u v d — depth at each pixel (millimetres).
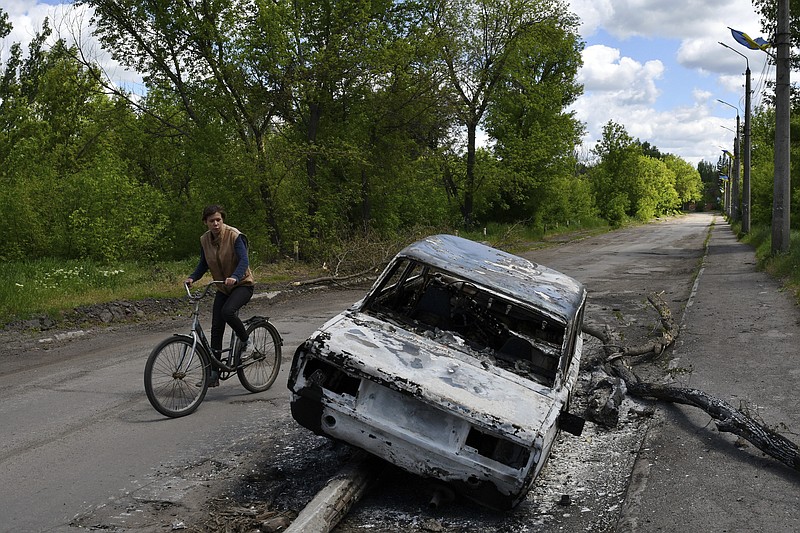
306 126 26406
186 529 4148
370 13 26141
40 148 24969
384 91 26969
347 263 20906
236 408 6898
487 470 4219
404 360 4680
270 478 5035
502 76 41031
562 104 50188
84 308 12414
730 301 13977
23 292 12906
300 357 4637
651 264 25328
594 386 7715
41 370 8539
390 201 30531
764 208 40375
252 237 23422
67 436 5895
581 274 21578
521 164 44219
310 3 24641
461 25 32406
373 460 4961
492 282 5469
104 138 27234
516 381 4836
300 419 4582
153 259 22125
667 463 5531
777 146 21391
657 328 11586
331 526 4168
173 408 6543
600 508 4781
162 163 27562
